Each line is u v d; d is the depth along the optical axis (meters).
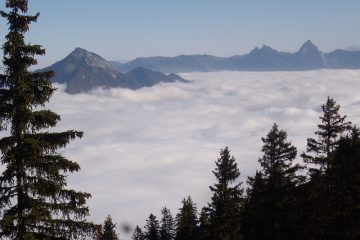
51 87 16.42
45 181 16.41
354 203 28.25
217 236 30.56
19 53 15.95
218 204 30.92
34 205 16.48
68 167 16.72
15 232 16.33
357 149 28.17
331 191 30.38
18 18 15.62
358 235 28.34
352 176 28.05
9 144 16.06
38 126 16.52
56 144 16.50
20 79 15.96
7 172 16.42
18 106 16.09
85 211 17.02
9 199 16.34
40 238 16.89
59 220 16.70
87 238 17.03
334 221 29.62
